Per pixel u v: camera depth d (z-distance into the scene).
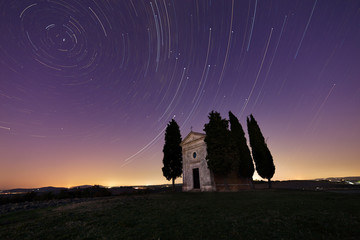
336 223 6.21
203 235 5.97
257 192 17.03
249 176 23.61
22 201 23.16
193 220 7.86
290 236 5.42
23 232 7.45
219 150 21.67
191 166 25.19
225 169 21.06
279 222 6.76
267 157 23.02
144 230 6.86
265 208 9.29
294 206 9.29
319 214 7.42
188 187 24.92
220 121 23.31
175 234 6.21
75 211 11.42
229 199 13.20
